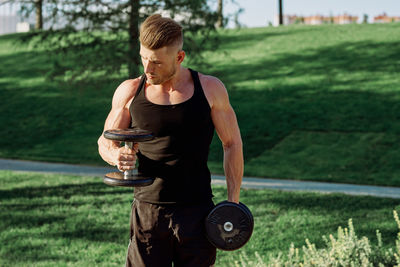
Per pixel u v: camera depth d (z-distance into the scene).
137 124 2.51
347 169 11.30
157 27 2.28
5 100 19.55
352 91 17.70
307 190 9.06
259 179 10.44
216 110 2.56
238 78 20.36
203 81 2.54
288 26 28.81
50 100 19.09
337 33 25.75
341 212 7.19
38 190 8.74
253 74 20.73
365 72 19.67
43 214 7.09
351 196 8.28
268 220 6.77
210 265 2.63
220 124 2.59
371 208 7.43
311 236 6.00
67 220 6.79
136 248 2.59
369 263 3.74
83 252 5.50
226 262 5.20
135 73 10.84
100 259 5.29
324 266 3.78
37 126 16.75
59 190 8.75
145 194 2.54
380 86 17.92
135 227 2.59
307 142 13.56
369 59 21.22
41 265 5.05
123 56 10.74
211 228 2.49
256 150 13.26
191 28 11.12
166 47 2.29
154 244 2.56
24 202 7.82
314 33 26.16
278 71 20.86
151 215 2.53
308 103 16.89
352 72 19.84
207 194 2.57
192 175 2.52
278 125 15.11
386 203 7.75
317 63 21.38
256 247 5.64
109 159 2.47
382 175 10.68
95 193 8.51
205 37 11.38
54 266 5.02
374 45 22.97
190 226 2.51
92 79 11.15
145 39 2.28
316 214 7.08
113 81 11.07
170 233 2.53
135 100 2.50
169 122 2.45
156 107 2.45
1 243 5.80
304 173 11.06
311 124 14.98
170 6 10.64
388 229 6.19
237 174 2.68
